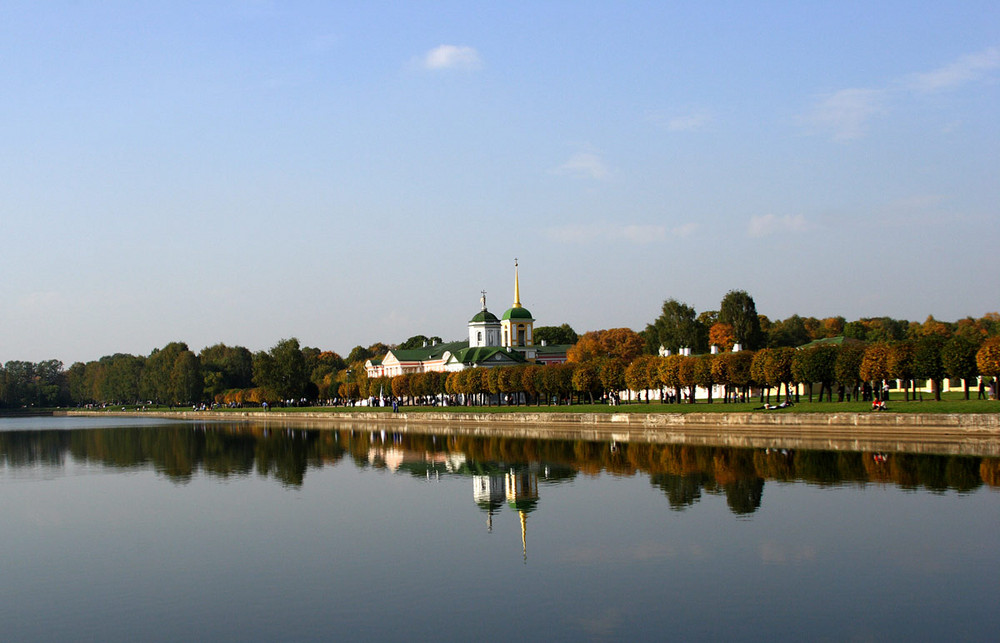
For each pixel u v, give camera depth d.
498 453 108.88
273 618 39.06
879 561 46.19
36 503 71.56
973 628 36.28
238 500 71.50
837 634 35.91
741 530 54.19
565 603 40.28
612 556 48.50
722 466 85.44
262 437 160.75
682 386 162.00
